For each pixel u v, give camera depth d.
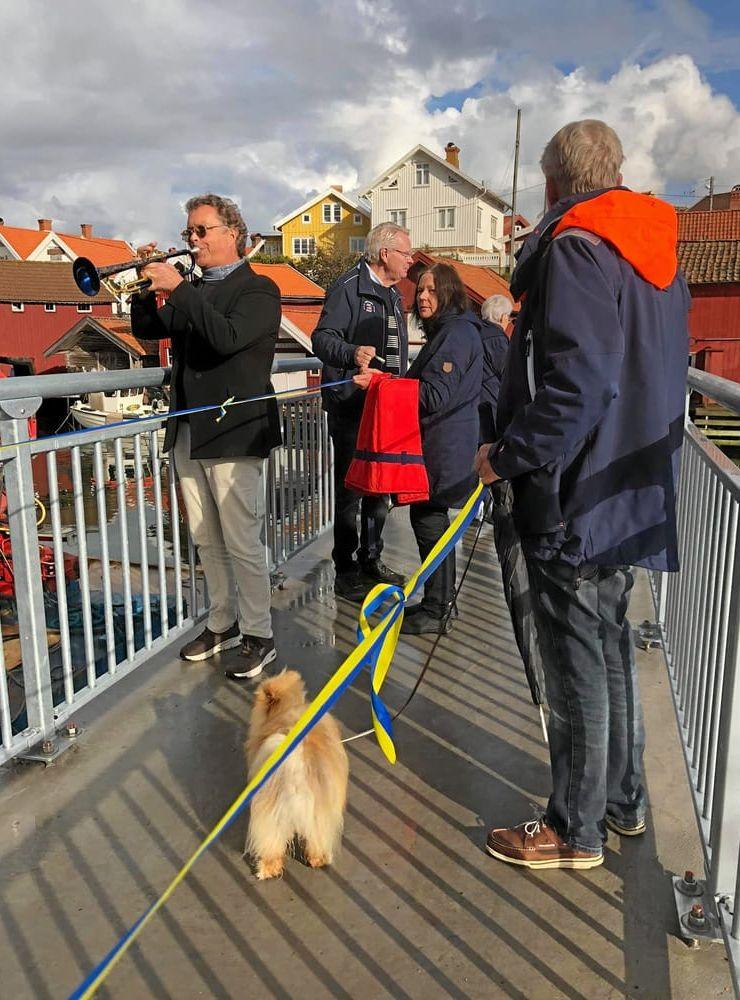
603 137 2.17
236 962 2.07
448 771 2.93
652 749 3.07
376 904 2.27
